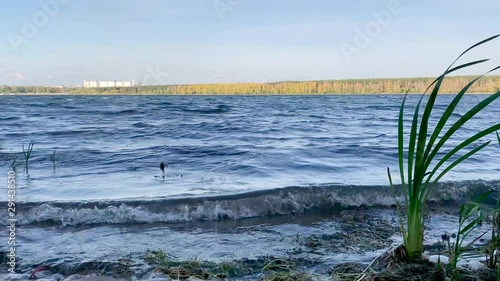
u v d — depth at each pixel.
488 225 4.89
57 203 5.48
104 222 5.32
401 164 3.35
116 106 36.66
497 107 41.12
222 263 3.71
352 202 6.16
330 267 3.61
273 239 4.56
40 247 4.26
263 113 31.31
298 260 3.81
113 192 6.71
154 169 9.05
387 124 22.50
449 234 4.57
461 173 8.27
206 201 5.68
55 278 3.43
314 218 5.52
